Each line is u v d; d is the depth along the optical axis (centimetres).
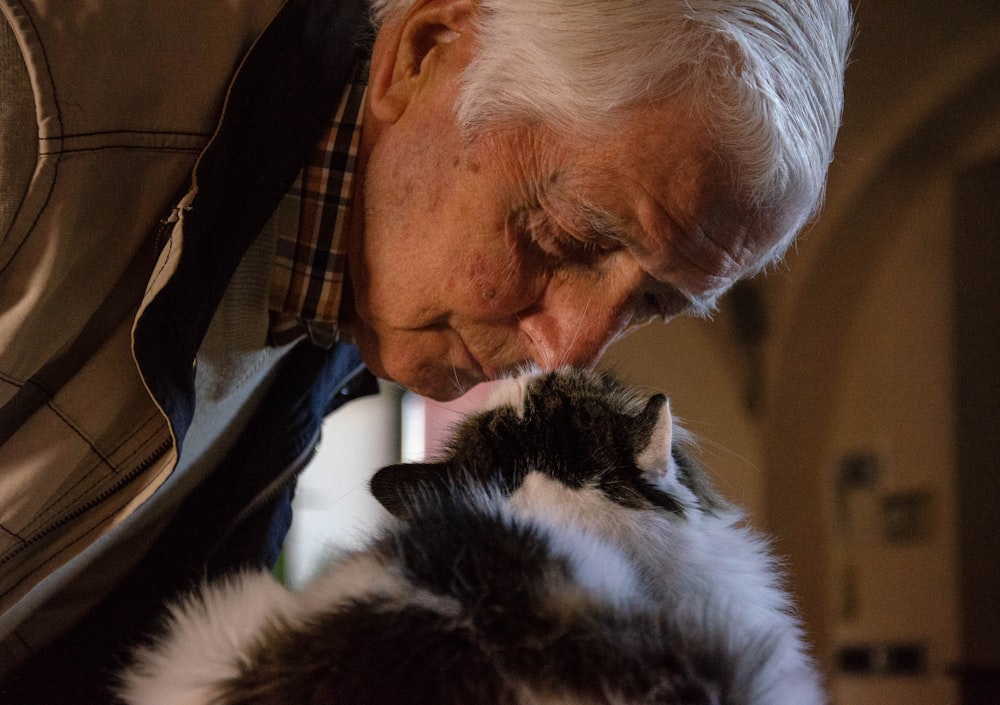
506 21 119
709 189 119
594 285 131
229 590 107
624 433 127
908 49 492
